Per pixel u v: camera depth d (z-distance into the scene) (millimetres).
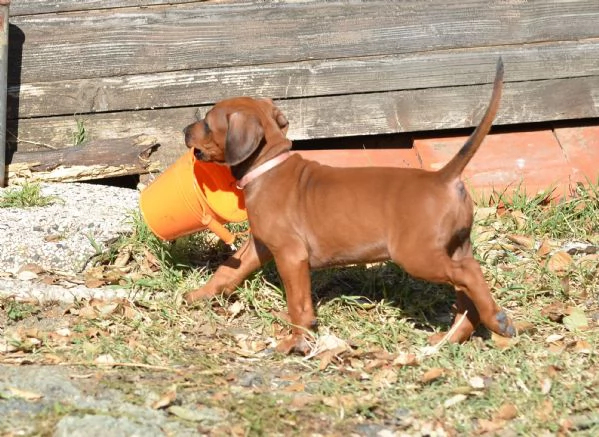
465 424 4801
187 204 6203
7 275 6562
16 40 8305
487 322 5367
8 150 8367
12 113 8367
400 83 8422
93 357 5391
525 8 8406
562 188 8062
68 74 8359
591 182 8125
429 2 8367
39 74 8352
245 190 5805
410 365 5336
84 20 8297
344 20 8352
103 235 6973
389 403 4977
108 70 8359
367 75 8398
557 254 6906
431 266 5348
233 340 5824
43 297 6238
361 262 5668
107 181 8594
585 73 8469
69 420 4562
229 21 8312
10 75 8344
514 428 4758
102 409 4727
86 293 6324
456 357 5418
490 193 7996
